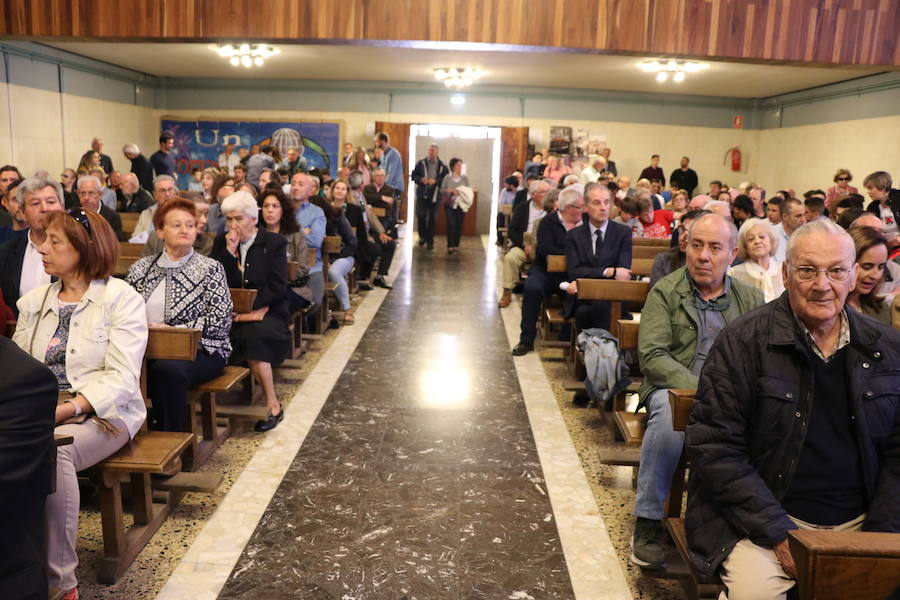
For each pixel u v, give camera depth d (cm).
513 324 642
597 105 1486
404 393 441
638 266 541
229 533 269
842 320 180
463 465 338
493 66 1206
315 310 539
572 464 343
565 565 255
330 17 694
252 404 399
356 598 231
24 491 150
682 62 1094
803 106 1330
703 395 188
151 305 305
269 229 459
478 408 419
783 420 179
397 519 284
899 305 284
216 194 540
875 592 137
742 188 935
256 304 378
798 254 175
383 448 355
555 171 1060
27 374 150
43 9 696
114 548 235
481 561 256
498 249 1203
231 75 1443
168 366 287
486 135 1528
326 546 262
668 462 240
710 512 191
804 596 139
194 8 694
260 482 312
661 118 1491
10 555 150
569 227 546
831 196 927
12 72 1042
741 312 276
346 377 468
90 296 241
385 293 768
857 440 175
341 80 1491
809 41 704
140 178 1104
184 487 274
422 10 691
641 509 243
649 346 273
